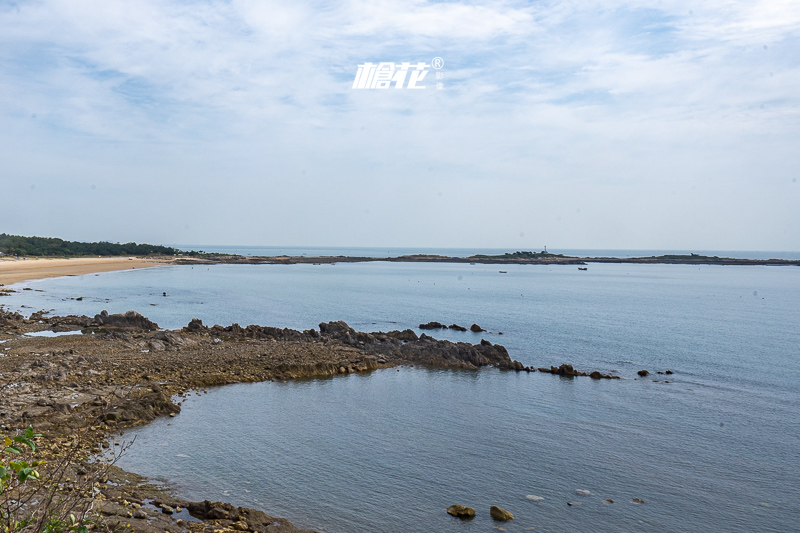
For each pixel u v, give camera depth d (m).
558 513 16.50
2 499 10.62
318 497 16.98
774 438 23.50
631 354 43.28
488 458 20.59
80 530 7.20
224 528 14.18
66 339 40.50
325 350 38.78
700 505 17.30
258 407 26.06
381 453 20.72
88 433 20.58
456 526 15.53
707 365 39.28
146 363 32.31
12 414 21.03
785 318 68.81
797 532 15.79
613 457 21.05
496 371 35.62
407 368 35.91
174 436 21.56
